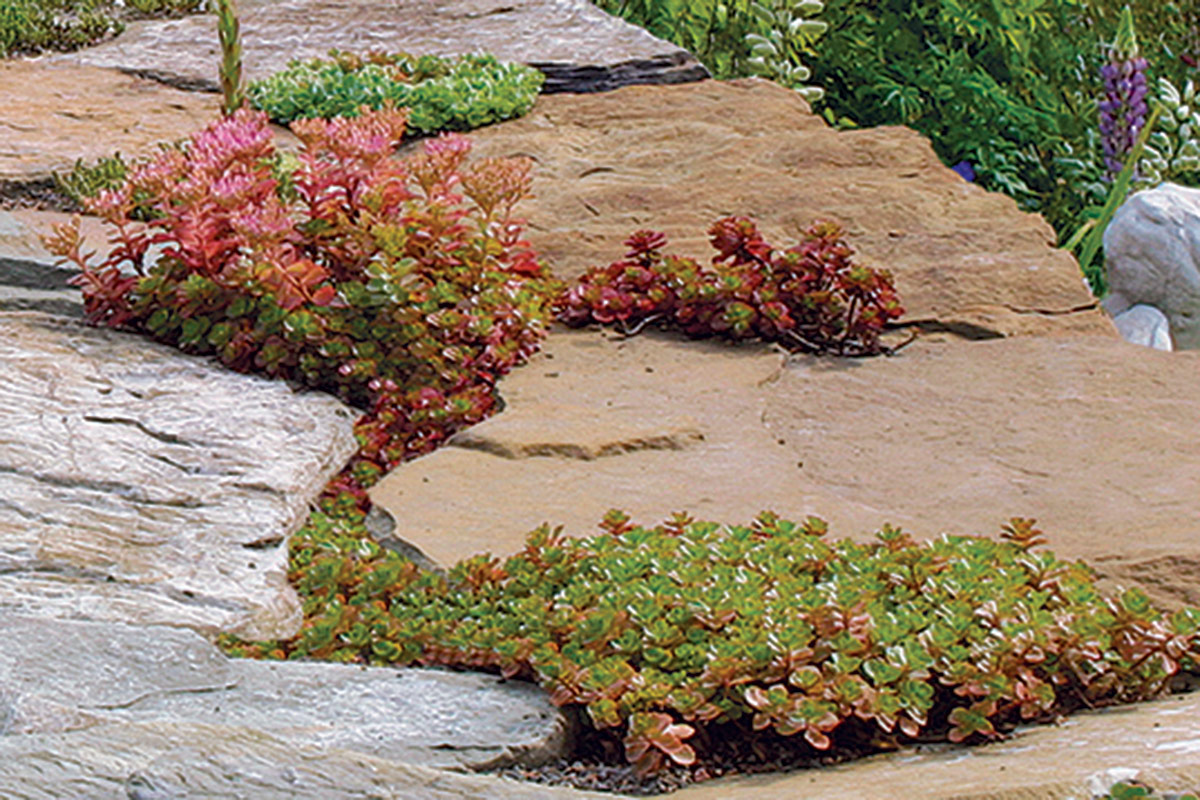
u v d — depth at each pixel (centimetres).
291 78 1184
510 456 599
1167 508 554
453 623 426
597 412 652
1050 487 582
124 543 480
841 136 1072
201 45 1325
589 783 359
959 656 386
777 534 477
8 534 473
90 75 1222
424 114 1112
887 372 723
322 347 643
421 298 668
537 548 457
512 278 743
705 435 634
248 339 646
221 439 570
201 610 444
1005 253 864
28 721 331
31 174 938
